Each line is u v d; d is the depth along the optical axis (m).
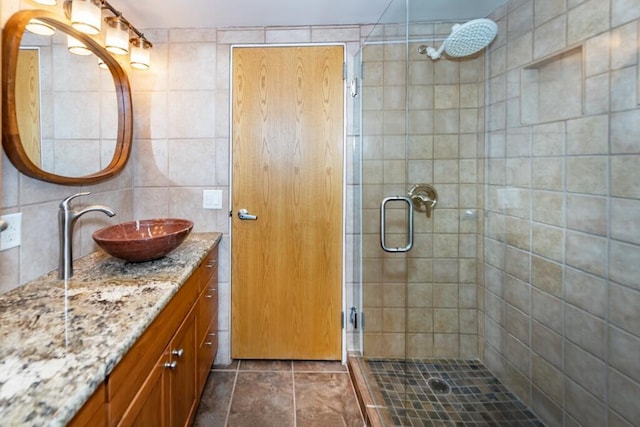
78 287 1.10
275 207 2.06
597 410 1.23
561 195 1.38
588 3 1.22
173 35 1.98
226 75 2.00
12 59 1.06
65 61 1.36
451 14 1.77
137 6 1.73
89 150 1.53
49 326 0.83
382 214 1.84
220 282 2.07
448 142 1.92
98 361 0.68
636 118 1.06
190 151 2.02
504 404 1.65
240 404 1.72
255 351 2.11
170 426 1.13
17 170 1.11
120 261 1.41
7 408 0.54
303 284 2.09
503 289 1.77
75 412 0.56
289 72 2.01
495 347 1.83
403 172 1.92
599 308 1.22
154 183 2.02
